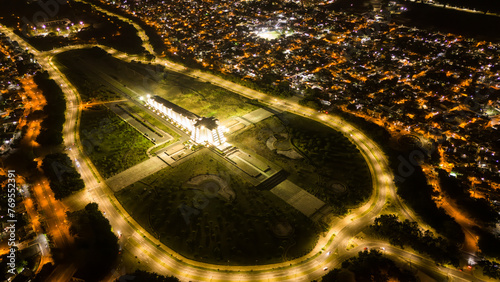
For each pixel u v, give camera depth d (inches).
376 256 7081.7
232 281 6870.1
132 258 7342.5
